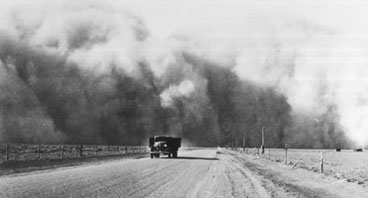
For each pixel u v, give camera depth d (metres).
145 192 11.07
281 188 13.77
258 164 31.52
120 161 31.20
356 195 12.26
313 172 22.55
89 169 20.62
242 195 11.27
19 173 16.94
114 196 9.95
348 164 34.25
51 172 17.95
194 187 12.90
